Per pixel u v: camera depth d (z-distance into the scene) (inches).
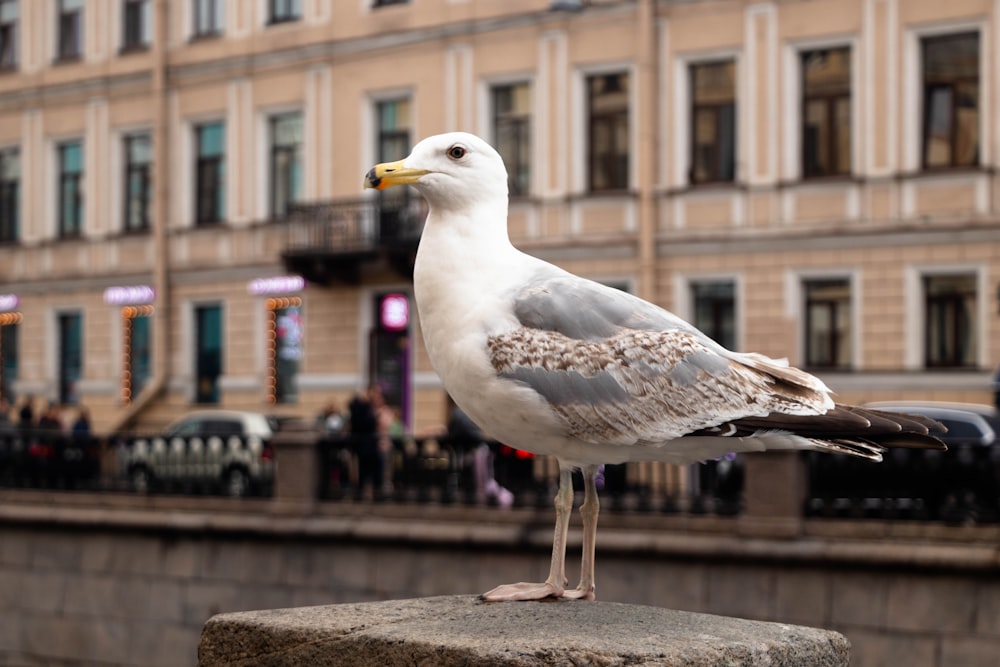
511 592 186.4
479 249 179.5
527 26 979.9
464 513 557.6
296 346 1092.5
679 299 925.2
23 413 1040.8
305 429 603.5
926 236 845.8
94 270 1202.0
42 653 665.6
